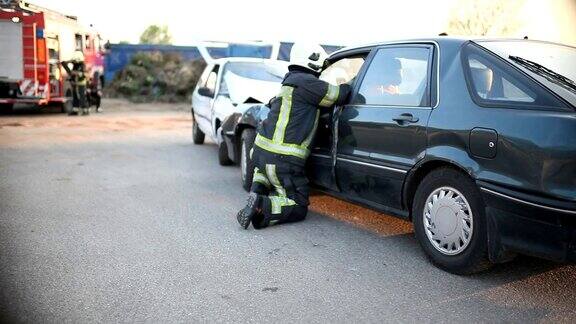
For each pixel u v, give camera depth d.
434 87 4.17
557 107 3.40
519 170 3.47
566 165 3.25
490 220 3.66
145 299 3.62
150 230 5.17
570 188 3.24
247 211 5.07
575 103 3.37
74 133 12.95
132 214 5.75
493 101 3.74
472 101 3.87
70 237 4.93
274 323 3.29
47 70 16.09
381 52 4.88
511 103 3.63
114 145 11.05
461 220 3.91
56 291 3.73
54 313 3.40
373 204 4.76
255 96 8.33
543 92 3.51
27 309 3.45
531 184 3.40
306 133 5.22
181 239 4.90
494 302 3.59
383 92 4.69
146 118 17.16
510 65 3.77
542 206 3.33
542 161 3.35
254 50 14.84
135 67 26.78
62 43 17.09
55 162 8.92
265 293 3.72
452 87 4.04
